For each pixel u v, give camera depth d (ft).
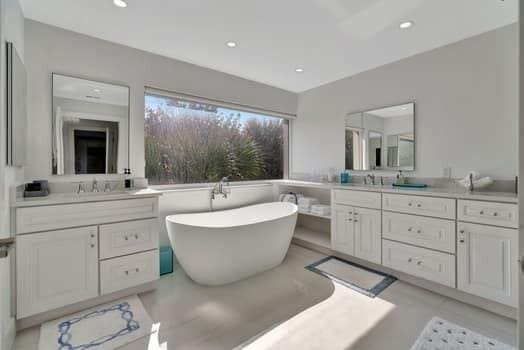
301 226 13.19
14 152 5.16
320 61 9.39
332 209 9.86
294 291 7.27
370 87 10.25
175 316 6.08
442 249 6.88
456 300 6.75
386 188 8.30
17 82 5.42
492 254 6.04
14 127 5.14
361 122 10.58
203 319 5.98
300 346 5.09
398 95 9.36
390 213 8.00
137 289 7.12
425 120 8.66
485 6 6.08
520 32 2.06
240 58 9.18
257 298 6.90
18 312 5.43
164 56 9.03
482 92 7.43
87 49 7.59
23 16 6.53
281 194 13.00
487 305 6.27
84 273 6.21
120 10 6.33
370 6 6.11
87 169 7.66
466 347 4.98
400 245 7.77
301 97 13.32
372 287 7.48
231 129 11.98
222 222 10.25
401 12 6.33
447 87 8.11
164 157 9.95
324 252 10.34
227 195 11.02
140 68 8.57
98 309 6.33
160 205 9.21
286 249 9.20
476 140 7.56
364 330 5.56
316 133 12.53
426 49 8.41
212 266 7.38
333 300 6.78
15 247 5.43
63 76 7.23
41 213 5.70
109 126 8.04
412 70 8.95
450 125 8.08
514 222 5.73
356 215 8.98
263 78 11.29
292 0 5.89
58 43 7.14
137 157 8.61
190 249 7.29
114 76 8.08
